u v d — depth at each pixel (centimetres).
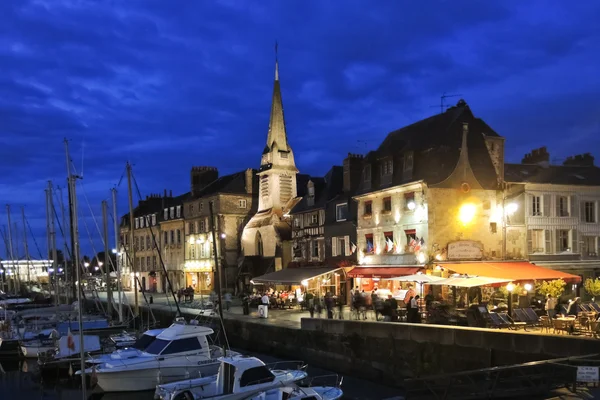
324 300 3164
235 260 5238
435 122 3416
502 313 2095
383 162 3359
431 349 1947
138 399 1916
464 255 2952
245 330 2911
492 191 3098
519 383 1641
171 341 2041
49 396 2070
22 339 2761
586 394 1242
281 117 5059
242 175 5562
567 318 1994
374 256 3334
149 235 6812
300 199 4653
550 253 3159
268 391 1559
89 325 3247
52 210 4531
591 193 3306
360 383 2127
